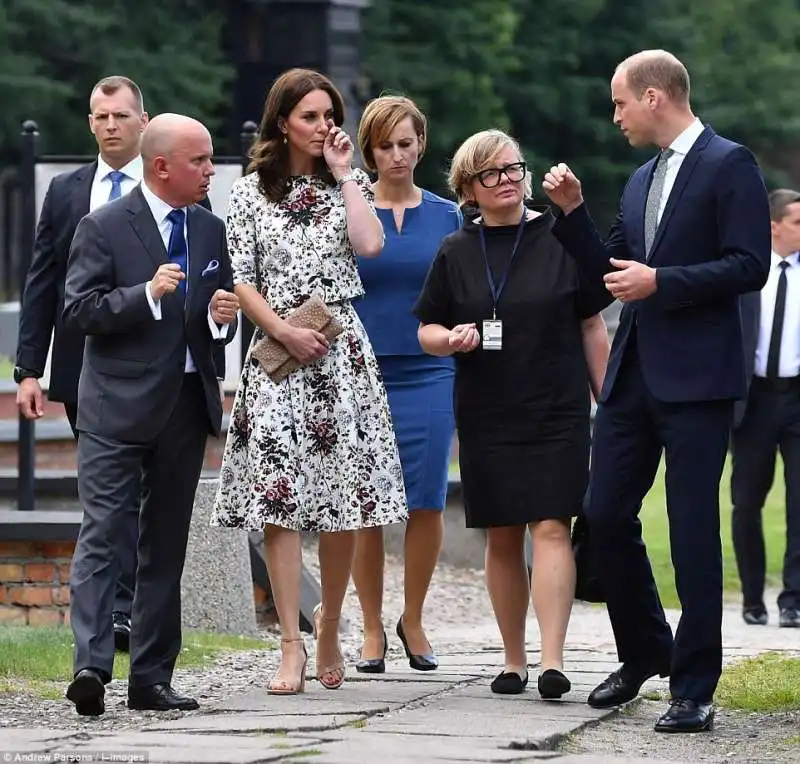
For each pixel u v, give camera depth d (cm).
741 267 1888
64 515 2911
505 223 2136
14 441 3869
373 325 2406
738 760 1753
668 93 1945
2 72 9719
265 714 1930
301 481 2120
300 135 2148
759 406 3259
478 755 1636
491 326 2089
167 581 2014
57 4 9825
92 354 2003
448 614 3209
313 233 2152
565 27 12588
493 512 2094
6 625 2723
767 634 3023
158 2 10438
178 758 1614
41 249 2444
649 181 1984
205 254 2017
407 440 2395
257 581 3008
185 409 2008
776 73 13988
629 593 2022
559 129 12681
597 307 2081
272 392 2114
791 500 3244
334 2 10169
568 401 2089
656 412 1941
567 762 1623
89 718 1938
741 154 1919
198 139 2000
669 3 13388
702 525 1917
